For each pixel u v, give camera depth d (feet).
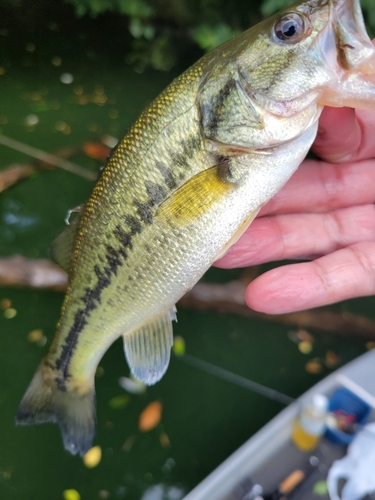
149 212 0.48
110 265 0.52
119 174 0.50
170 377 1.00
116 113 1.84
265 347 1.07
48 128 1.65
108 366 1.00
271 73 0.46
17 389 0.94
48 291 1.10
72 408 0.61
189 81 0.47
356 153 0.63
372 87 0.44
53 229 1.22
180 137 0.47
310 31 0.44
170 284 0.51
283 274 0.58
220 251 0.51
